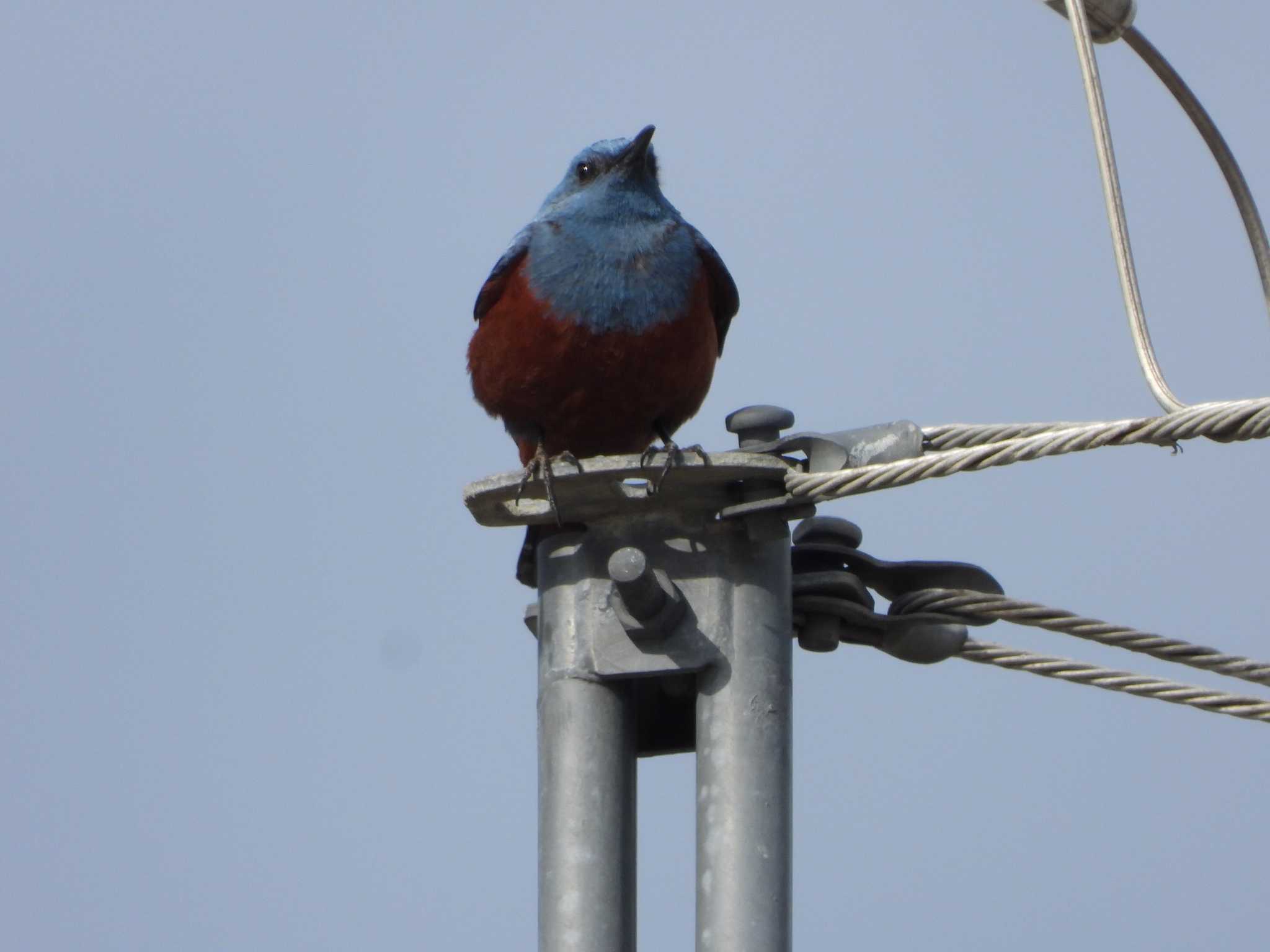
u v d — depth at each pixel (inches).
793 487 442.3
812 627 485.4
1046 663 487.5
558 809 429.7
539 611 449.1
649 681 447.2
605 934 419.5
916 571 495.2
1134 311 496.4
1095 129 516.4
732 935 411.2
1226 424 428.1
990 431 474.3
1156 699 475.5
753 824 418.9
